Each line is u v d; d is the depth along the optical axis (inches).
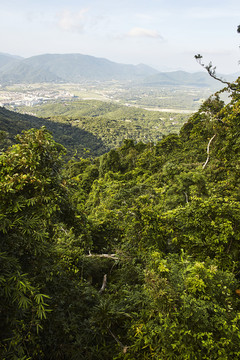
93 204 599.2
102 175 1163.9
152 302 122.3
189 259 154.9
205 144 818.8
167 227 192.9
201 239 172.1
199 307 102.7
